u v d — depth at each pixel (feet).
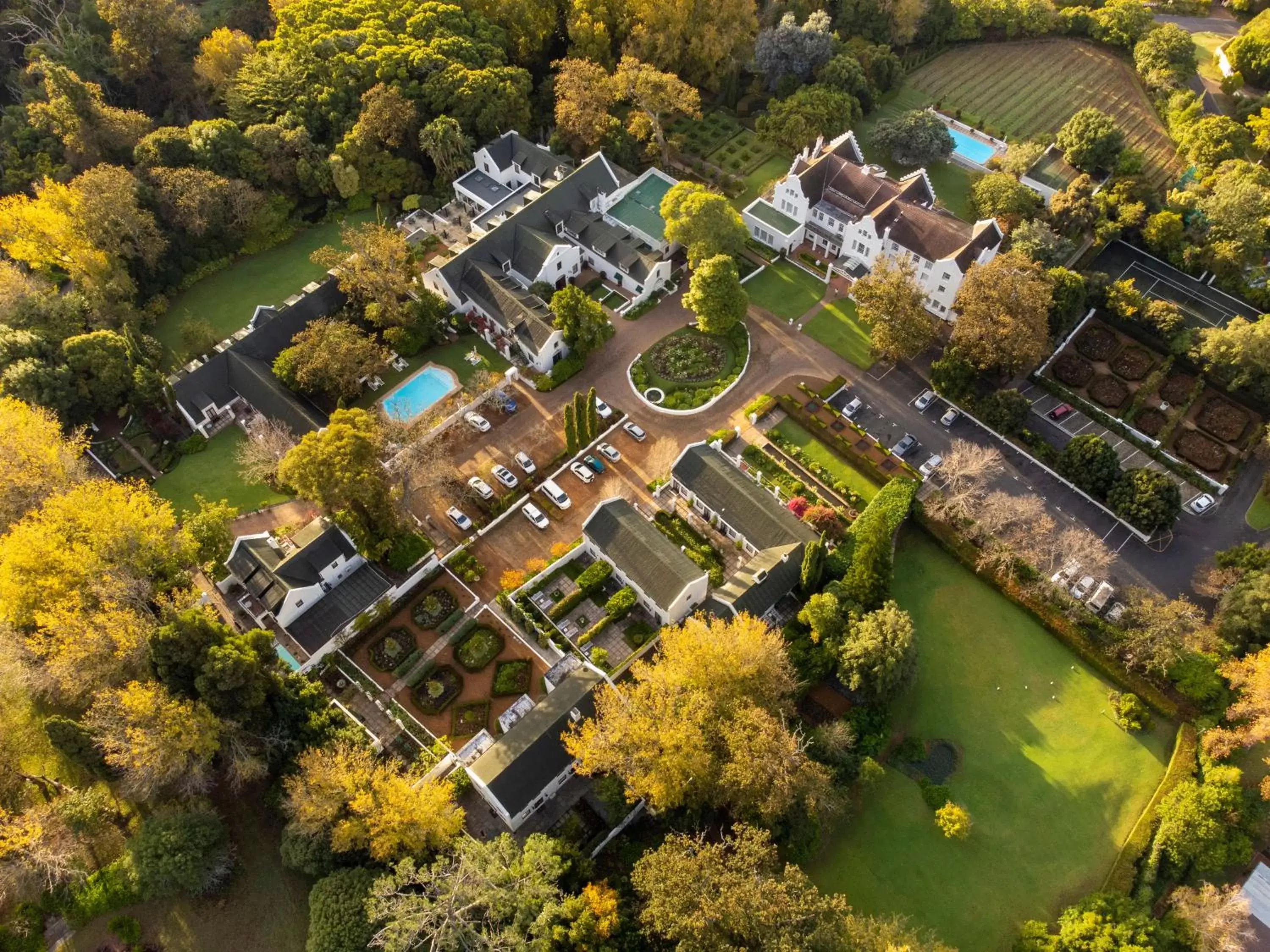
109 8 441.27
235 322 394.93
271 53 454.81
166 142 400.06
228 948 227.81
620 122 444.96
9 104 488.44
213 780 247.29
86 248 366.22
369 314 366.02
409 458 306.14
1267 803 257.14
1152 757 268.21
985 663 287.48
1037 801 258.98
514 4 477.77
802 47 479.82
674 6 465.88
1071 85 529.04
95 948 227.40
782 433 348.79
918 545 316.60
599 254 403.54
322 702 258.98
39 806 242.99
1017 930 236.02
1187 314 399.24
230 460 343.46
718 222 380.17
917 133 452.35
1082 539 295.89
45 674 253.24
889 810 255.91
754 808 230.27
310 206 442.50
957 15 551.59
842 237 409.49
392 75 440.86
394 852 222.69
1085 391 368.27
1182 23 589.73
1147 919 224.33
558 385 365.61
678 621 287.07
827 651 269.03
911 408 358.23
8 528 286.25
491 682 279.69
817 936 199.72
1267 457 338.34
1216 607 298.35
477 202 435.53
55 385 325.62
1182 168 468.34
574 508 325.42
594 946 208.54
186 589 280.72
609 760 228.22
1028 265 342.85
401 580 299.79
